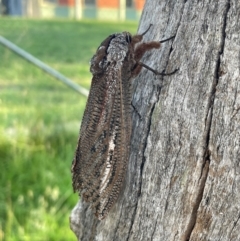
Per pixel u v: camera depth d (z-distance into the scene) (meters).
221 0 0.15
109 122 0.18
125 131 0.17
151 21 0.18
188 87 0.15
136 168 0.17
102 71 0.18
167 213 0.16
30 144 0.52
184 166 0.15
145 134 0.17
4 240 0.36
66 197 0.42
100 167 0.17
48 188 0.42
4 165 0.47
